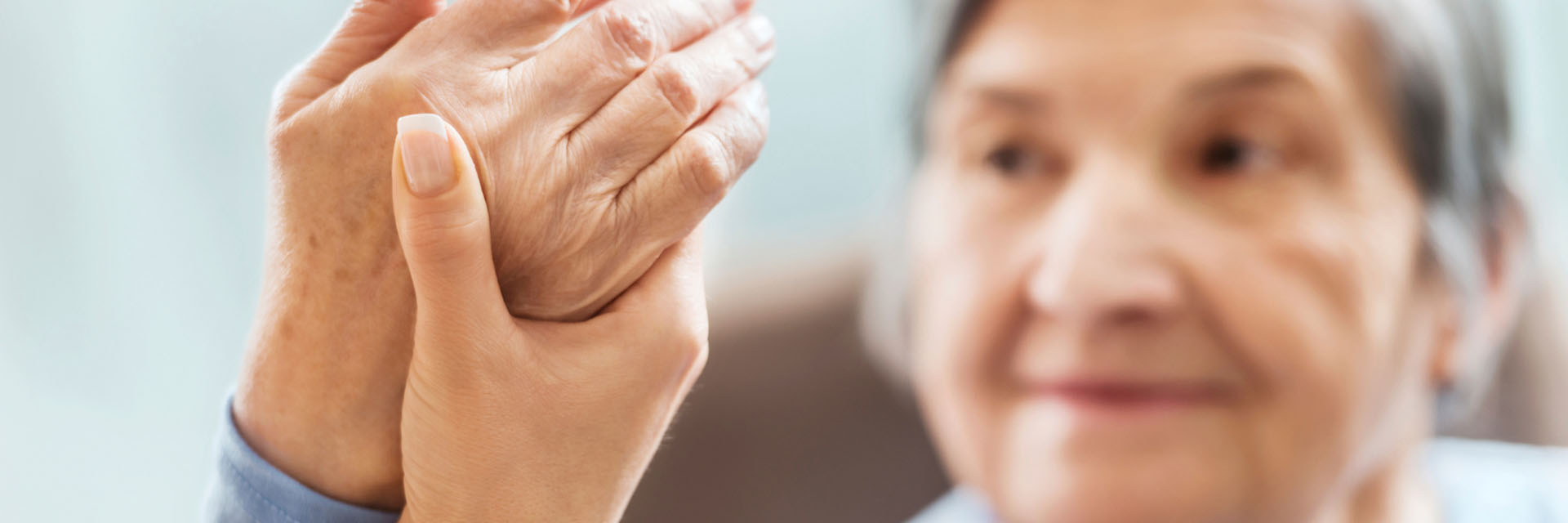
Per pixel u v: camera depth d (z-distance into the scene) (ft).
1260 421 2.26
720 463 3.00
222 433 1.95
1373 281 2.25
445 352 1.84
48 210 2.98
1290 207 2.24
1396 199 2.27
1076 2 2.29
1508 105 2.40
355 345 1.89
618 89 1.87
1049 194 2.33
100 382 3.01
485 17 1.86
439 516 1.89
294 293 1.90
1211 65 2.23
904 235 2.77
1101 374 2.28
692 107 1.87
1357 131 2.24
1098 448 2.28
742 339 3.04
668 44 1.89
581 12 1.92
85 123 2.98
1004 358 2.35
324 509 1.92
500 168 1.85
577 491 1.91
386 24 1.90
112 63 2.97
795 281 3.08
